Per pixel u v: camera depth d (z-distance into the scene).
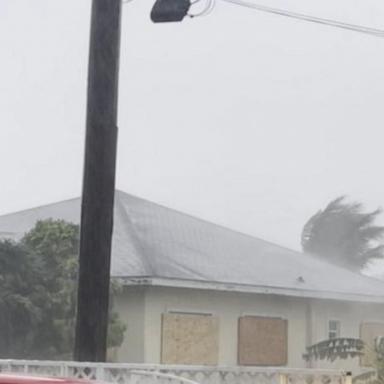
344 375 19.23
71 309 24.97
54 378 6.53
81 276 15.19
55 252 26.12
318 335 34.62
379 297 36.00
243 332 31.81
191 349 30.08
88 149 15.53
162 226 35.88
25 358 24.09
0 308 23.70
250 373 17.62
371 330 36.81
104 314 15.13
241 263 34.22
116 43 15.84
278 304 33.47
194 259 32.50
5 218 36.88
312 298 34.22
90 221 15.30
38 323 24.33
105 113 15.59
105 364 14.84
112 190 15.48
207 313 30.83
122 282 28.75
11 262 24.41
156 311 29.33
